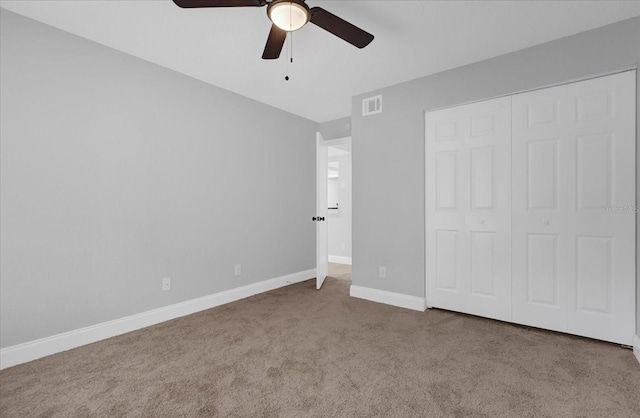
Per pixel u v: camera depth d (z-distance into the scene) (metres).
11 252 1.95
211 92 3.12
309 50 2.43
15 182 1.97
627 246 2.09
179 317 2.78
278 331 2.43
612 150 2.13
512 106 2.52
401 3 1.88
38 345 2.02
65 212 2.17
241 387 1.66
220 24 2.09
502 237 2.57
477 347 2.12
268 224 3.74
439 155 2.88
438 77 2.84
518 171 2.49
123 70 2.47
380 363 1.91
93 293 2.29
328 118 4.34
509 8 1.93
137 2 1.87
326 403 1.52
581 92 2.24
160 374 1.80
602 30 2.13
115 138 2.42
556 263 2.34
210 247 3.10
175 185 2.81
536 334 2.32
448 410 1.46
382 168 3.19
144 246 2.59
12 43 1.96
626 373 1.76
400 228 3.07
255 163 3.58
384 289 3.19
